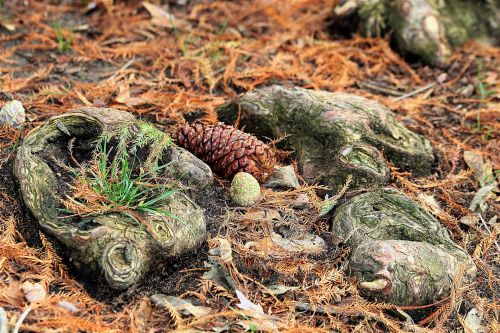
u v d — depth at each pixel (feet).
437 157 3.87
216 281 3.29
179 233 3.27
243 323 3.17
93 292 3.22
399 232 3.42
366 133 3.69
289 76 4.23
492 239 3.57
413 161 3.74
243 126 3.76
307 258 3.40
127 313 3.18
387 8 4.53
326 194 3.60
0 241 3.26
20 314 3.12
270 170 3.54
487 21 4.61
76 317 3.12
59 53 4.25
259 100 3.75
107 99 3.97
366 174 3.60
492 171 3.86
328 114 3.70
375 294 3.29
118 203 3.28
